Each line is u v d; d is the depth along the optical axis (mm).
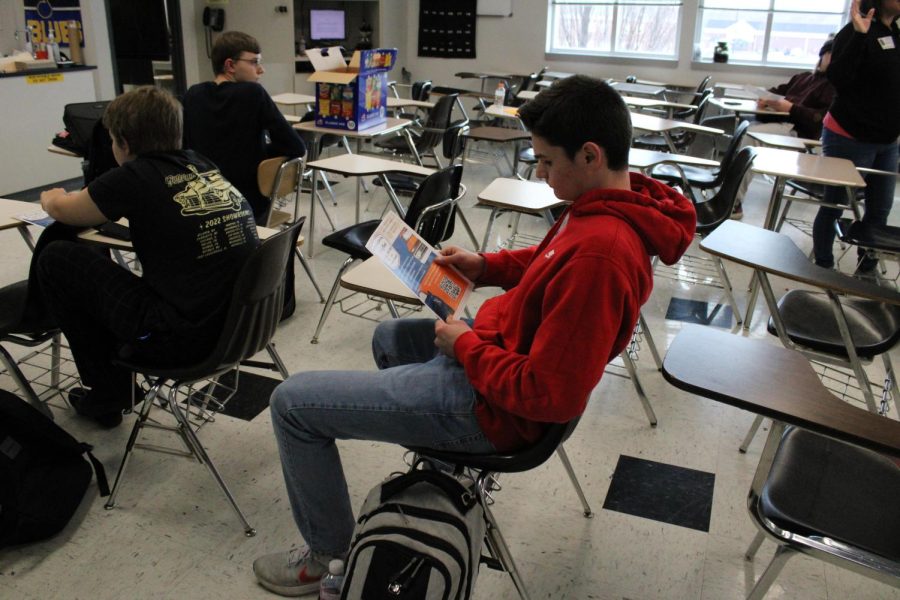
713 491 2121
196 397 2461
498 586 1728
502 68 8867
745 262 1946
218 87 3209
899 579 1218
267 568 1681
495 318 1443
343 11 8422
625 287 1168
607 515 2000
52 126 5035
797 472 1440
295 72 7766
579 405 1185
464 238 4395
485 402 1327
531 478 2146
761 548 1895
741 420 2508
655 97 7355
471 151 7051
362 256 2777
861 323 2227
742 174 3248
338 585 1492
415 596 1188
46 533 1782
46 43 5273
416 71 9188
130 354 1844
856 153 3869
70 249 1840
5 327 1998
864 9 3670
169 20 7180
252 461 2164
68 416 2322
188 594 1660
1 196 4758
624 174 1296
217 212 1823
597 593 1723
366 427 1402
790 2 7496
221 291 1804
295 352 2852
